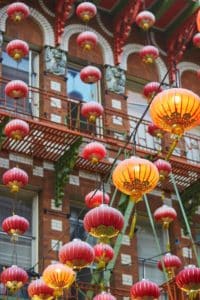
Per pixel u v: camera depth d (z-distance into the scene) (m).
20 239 24.09
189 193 26.91
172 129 16.08
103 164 25.48
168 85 29.42
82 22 28.91
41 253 23.73
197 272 19.03
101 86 28.38
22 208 24.67
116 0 29.20
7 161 24.58
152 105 16.23
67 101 26.66
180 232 26.70
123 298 24.12
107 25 29.45
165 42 30.53
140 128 27.92
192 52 31.12
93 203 21.69
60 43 27.80
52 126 24.00
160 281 25.69
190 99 15.84
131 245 25.48
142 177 16.83
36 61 27.62
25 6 25.08
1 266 23.36
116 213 17.31
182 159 26.77
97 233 17.31
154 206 26.62
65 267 18.84
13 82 23.06
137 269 25.11
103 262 20.41
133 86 29.22
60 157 25.02
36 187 24.75
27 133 22.41
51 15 28.22
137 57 29.70
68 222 24.62
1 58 26.50
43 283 19.88
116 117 27.45
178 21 29.92
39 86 27.05
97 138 25.56
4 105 25.61
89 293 22.52
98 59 28.70
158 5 29.62
